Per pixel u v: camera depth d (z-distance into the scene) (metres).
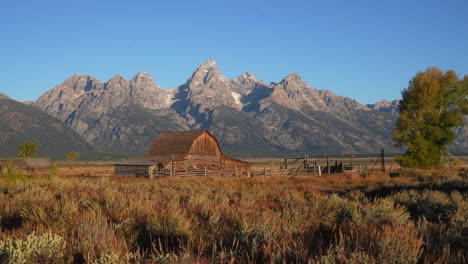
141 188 18.83
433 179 28.48
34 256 5.60
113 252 5.52
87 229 7.06
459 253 6.05
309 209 11.15
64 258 5.92
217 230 8.22
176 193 16.41
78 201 11.56
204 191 18.00
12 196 13.04
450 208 12.09
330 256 5.29
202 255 6.42
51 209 8.99
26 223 7.98
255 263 5.77
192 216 9.19
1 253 5.32
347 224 8.96
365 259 5.39
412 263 5.65
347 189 26.61
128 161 56.00
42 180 22.08
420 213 12.63
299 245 6.12
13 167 22.20
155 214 8.46
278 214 9.73
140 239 7.49
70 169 100.25
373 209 9.69
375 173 42.25
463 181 21.62
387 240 6.11
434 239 7.34
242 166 60.75
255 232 7.30
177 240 7.29
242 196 16.41
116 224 8.08
